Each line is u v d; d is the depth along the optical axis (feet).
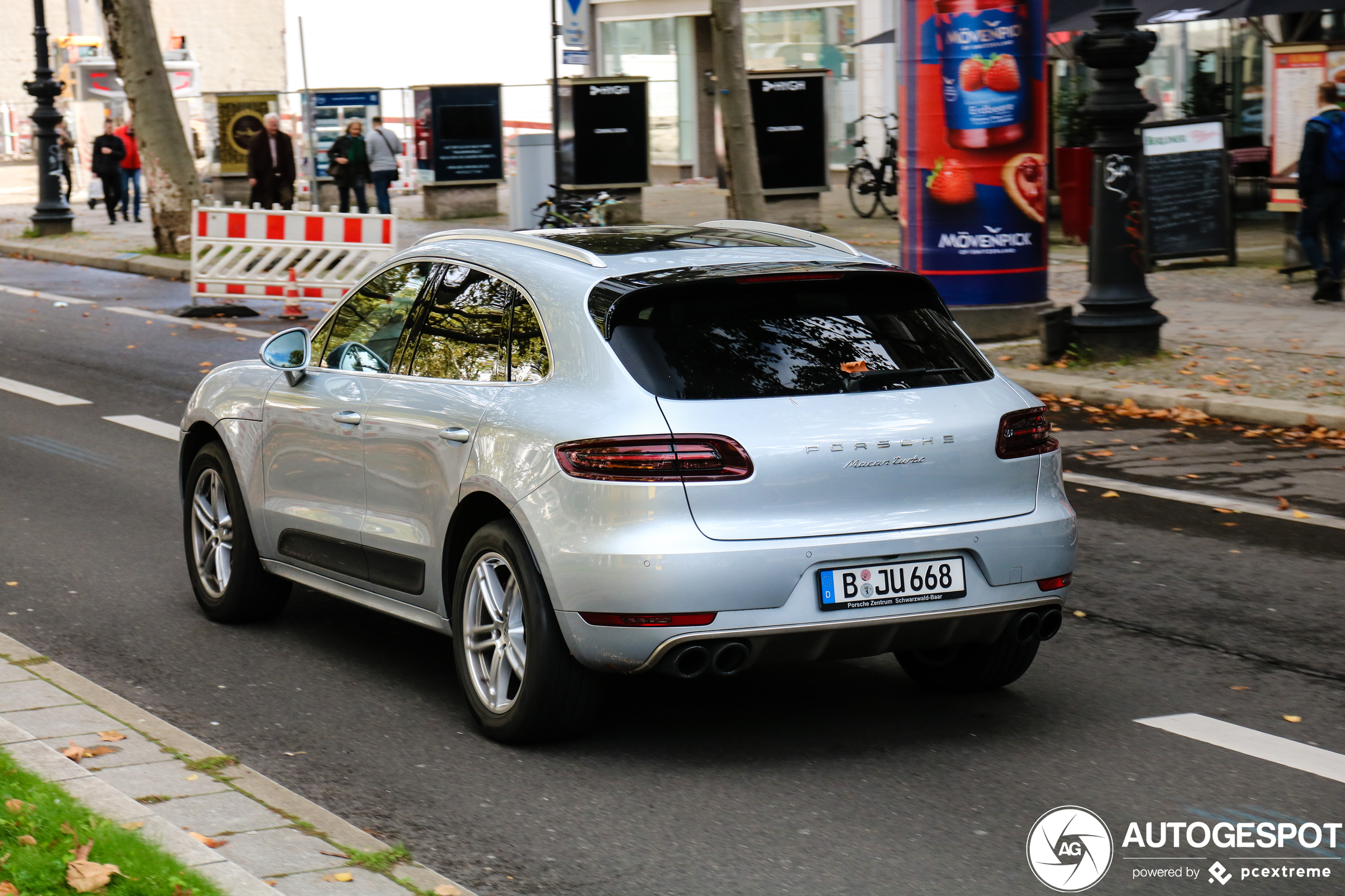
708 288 17.07
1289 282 57.11
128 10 78.43
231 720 18.69
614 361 16.49
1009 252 47.09
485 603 17.60
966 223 46.78
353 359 20.45
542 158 81.76
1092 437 36.45
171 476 33.53
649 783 16.55
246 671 20.65
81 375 47.52
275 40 194.90
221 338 55.52
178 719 18.74
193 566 23.29
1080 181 70.38
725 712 18.86
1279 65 59.47
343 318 21.02
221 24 192.85
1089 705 19.15
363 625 22.95
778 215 81.10
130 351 52.37
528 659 16.90
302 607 23.94
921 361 17.43
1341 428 35.99
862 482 16.37
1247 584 24.56
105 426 39.29
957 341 18.01
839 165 107.65
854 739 17.89
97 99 139.54
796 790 16.34
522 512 16.63
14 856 13.10
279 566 21.75
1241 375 40.98
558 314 17.25
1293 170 58.85
